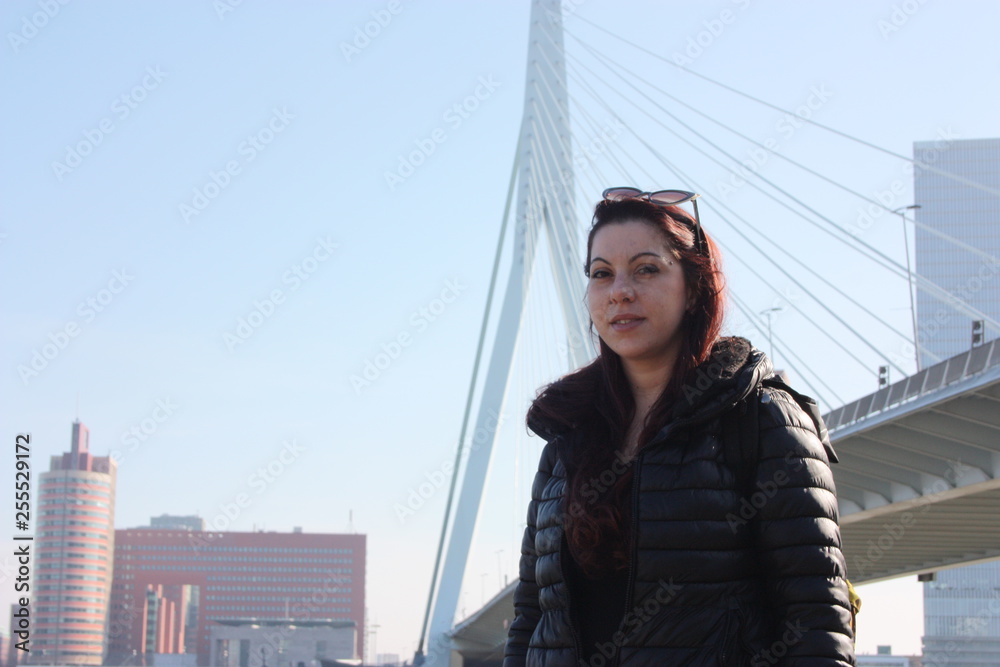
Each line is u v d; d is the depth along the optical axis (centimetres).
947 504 2244
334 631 12538
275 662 12162
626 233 281
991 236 12475
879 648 11194
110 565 13025
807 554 255
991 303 12094
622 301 276
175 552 15638
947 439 1973
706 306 279
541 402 299
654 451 266
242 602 15775
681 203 291
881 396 2022
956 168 12938
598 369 298
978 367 1722
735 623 253
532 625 308
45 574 12444
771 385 274
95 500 12694
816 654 248
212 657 12106
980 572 11800
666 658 251
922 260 12556
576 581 274
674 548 256
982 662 10031
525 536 311
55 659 12031
